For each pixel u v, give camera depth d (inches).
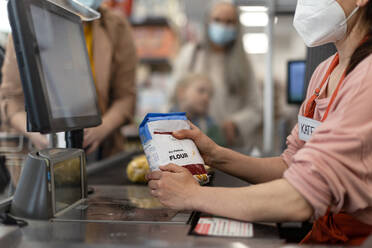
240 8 142.7
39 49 36.7
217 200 37.0
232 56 152.0
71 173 43.1
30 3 36.9
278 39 165.0
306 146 37.3
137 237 32.4
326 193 34.7
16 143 58.9
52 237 32.6
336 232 41.3
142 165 58.7
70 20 47.4
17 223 36.7
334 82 46.6
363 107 35.4
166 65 212.8
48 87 37.0
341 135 35.2
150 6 191.0
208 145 49.4
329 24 43.3
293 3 95.3
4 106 58.4
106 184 59.4
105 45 95.4
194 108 152.1
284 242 31.7
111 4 135.6
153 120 44.2
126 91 105.3
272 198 35.7
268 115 111.5
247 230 34.6
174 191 38.4
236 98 153.2
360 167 35.2
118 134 104.9
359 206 35.8
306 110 49.6
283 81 150.0
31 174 38.4
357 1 41.4
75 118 42.2
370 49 38.3
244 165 51.6
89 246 30.0
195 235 33.0
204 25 153.3
